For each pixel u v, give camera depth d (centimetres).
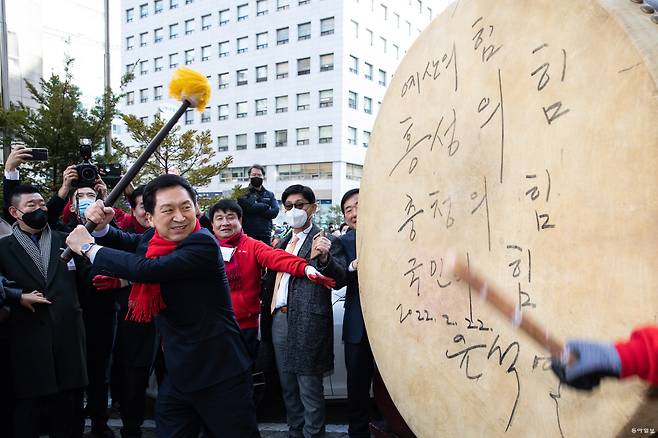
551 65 116
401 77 195
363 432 315
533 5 125
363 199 221
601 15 103
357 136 4284
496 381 128
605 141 99
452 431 148
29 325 301
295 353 312
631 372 78
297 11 4241
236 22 4519
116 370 358
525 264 119
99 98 846
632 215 91
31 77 1606
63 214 398
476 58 146
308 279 318
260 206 629
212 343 225
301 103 4259
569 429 104
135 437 344
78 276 335
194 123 4778
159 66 4906
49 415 317
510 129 128
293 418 329
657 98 88
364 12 4278
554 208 111
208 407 227
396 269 184
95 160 772
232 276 338
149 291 221
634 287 90
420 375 165
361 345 312
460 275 107
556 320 108
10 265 308
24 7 1588
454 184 151
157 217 226
